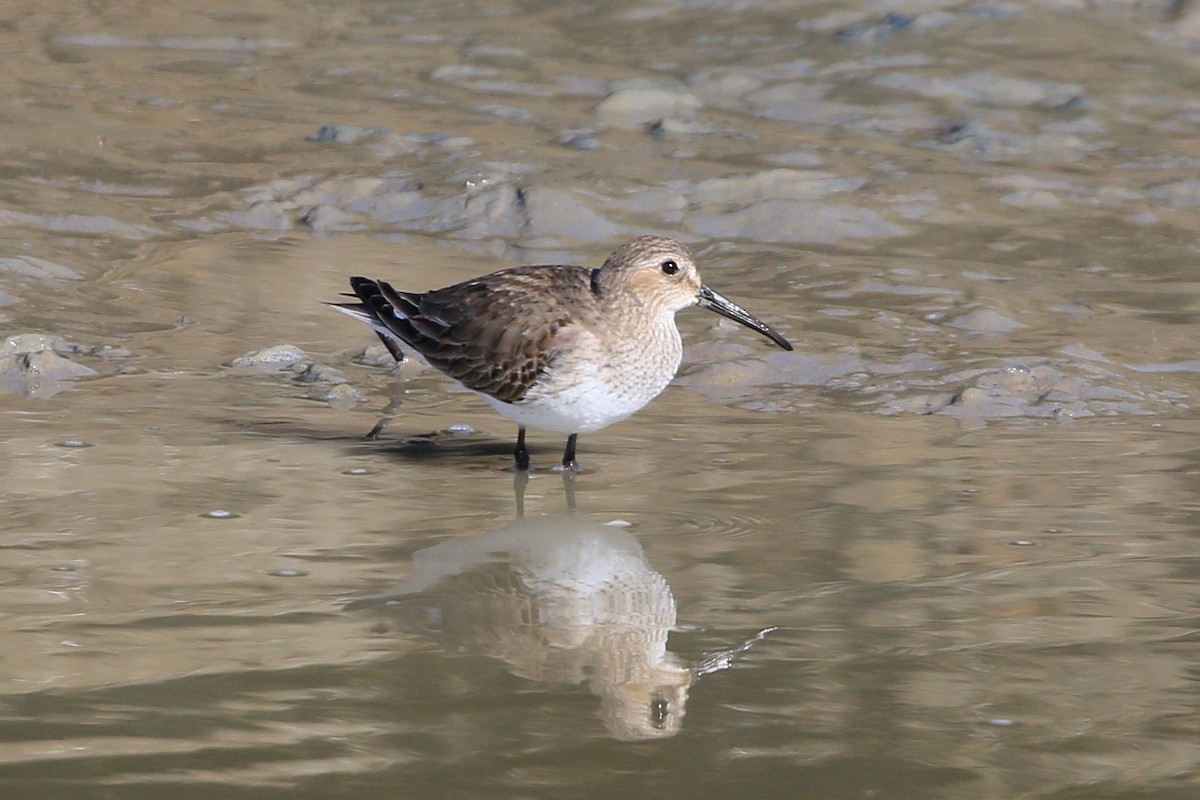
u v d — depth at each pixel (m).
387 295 12.46
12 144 21.02
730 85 25.39
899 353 15.09
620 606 8.88
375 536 10.09
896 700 7.60
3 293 15.87
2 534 9.84
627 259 11.80
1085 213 20.19
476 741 7.11
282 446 12.10
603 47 27.47
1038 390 14.10
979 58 25.88
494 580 9.30
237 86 24.67
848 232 19.33
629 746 7.07
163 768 6.79
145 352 14.59
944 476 11.60
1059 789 6.71
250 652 8.10
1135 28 27.17
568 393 11.56
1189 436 12.82
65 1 28.56
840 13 27.91
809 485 11.36
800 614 8.79
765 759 6.97
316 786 6.66
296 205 19.81
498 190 19.97
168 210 19.31
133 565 9.38
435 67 26.20
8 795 6.53
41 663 7.89
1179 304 16.98
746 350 15.13
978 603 8.97
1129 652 8.23
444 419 13.12
